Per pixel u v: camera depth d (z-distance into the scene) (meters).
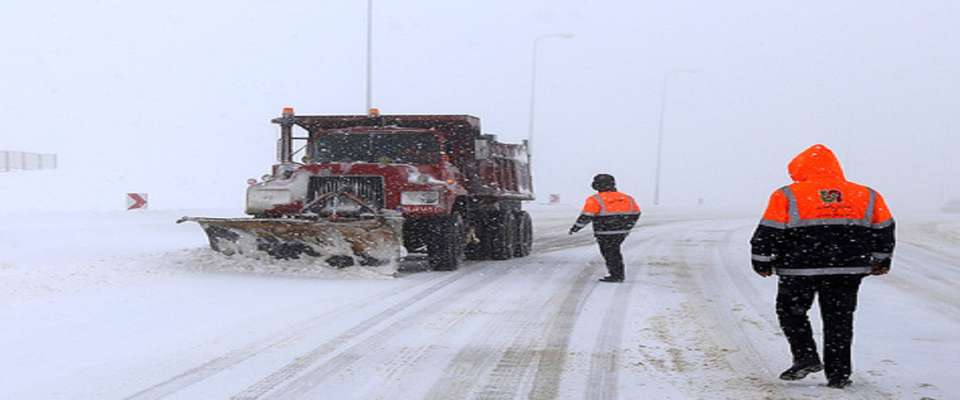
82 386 9.52
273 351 11.37
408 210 19.64
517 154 26.48
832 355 9.97
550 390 9.73
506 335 12.75
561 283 18.91
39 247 22.77
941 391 9.89
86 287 16.08
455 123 22.08
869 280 20.56
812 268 9.77
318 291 16.62
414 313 14.47
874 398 9.57
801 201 9.74
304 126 22.69
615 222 19.06
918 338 13.03
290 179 19.81
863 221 9.76
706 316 14.70
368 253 19.03
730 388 9.91
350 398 9.30
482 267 22.23
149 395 9.23
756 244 9.82
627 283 19.11
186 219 19.27
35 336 11.88
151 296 15.40
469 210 22.80
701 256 26.62
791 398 9.52
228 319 13.49
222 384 9.71
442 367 10.72
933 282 20.58
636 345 12.16
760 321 14.25
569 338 12.59
